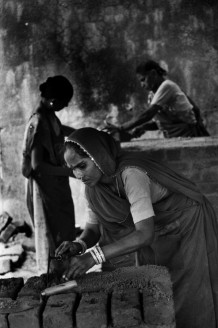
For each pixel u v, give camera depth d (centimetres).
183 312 315
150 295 237
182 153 530
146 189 290
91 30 742
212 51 753
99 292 246
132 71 750
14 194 720
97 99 749
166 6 748
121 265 448
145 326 223
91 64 744
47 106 523
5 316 229
